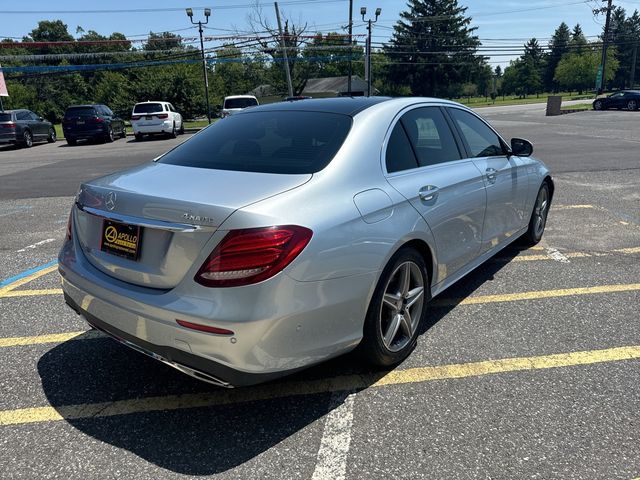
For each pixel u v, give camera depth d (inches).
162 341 93.1
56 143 978.1
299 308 91.4
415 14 3061.0
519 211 182.7
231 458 93.7
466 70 3115.2
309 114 127.7
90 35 3828.7
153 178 108.5
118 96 1792.6
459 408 106.7
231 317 86.0
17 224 273.0
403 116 131.0
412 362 125.3
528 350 129.8
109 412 108.2
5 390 116.5
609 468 89.0
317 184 100.4
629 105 1270.9
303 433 100.3
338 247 96.7
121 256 101.0
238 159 114.4
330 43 2196.1
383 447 95.7
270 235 87.4
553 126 863.7
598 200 297.0
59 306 162.1
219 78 2043.6
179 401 111.9
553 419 102.5
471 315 150.4
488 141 167.6
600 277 178.1
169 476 89.4
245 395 113.5
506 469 89.3
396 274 118.0
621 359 124.8
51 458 94.3
